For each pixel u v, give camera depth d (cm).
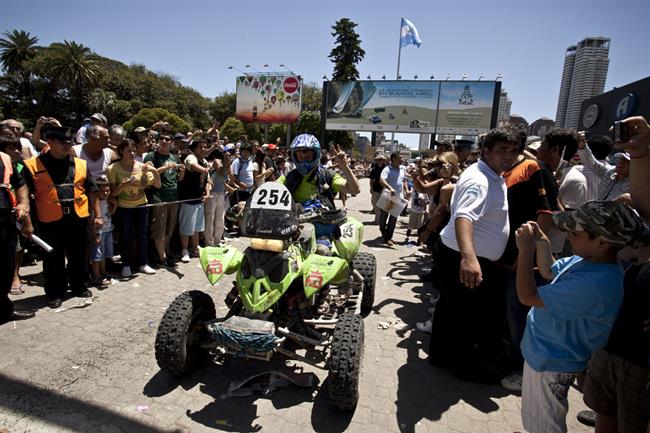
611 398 235
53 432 275
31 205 514
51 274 469
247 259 329
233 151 1048
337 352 289
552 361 221
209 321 338
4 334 404
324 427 296
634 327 213
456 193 339
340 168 437
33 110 5747
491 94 2845
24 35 5794
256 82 3631
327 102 3225
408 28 3316
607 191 475
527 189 361
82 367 354
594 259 208
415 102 3012
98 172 557
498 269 355
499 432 303
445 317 376
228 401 319
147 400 314
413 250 905
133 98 6706
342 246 427
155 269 639
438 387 359
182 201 664
